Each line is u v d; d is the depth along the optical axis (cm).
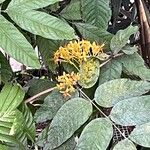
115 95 79
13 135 80
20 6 73
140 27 99
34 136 85
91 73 83
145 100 76
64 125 77
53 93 84
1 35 70
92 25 92
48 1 73
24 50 70
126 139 73
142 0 100
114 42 85
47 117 84
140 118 75
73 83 82
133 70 84
